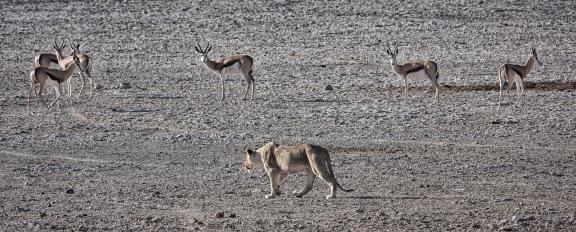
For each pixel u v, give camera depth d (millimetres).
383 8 44562
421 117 23438
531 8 44844
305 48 37344
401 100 26625
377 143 20078
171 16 43156
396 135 21078
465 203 14211
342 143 20094
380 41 38656
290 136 21000
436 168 17344
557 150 19328
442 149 19406
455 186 15648
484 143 20141
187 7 44812
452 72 32562
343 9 44312
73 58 26453
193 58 35531
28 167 17609
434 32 40250
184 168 17484
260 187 15547
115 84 30250
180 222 12891
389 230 12352
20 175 16828
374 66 33781
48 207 14039
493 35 39844
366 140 20453
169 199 14633
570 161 18141
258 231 12266
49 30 40844
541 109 24859
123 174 16938
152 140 20531
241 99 27016
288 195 14781
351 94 27812
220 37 39500
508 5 45344
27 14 43719
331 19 42531
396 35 39688
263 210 13648
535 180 16219
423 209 13750
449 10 44250
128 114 24281
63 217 13250
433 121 22844
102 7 44969
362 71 32688
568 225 12672
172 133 21422
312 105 25672
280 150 14414
